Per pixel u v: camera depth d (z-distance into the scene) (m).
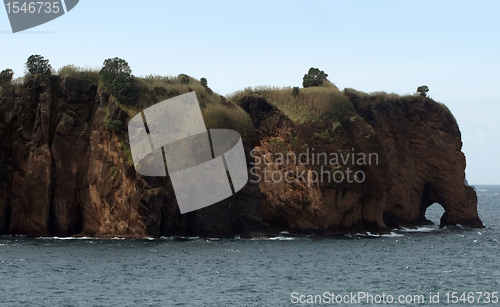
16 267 47.00
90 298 38.00
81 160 70.31
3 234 69.19
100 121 70.38
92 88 73.31
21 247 57.78
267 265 50.09
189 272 46.38
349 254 57.38
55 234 68.81
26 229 68.81
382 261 53.91
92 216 68.19
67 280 42.84
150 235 64.69
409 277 46.84
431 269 50.47
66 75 73.38
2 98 72.19
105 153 68.38
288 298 39.06
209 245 60.66
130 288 40.75
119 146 67.75
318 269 49.06
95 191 68.06
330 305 37.81
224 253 55.62
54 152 69.69
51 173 69.12
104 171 67.81
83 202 69.00
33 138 70.25
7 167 70.31
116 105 70.00
